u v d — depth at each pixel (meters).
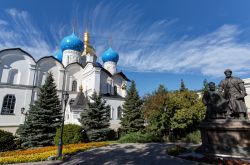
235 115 12.47
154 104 26.17
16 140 21.80
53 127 23.62
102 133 24.69
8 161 11.95
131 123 29.91
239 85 12.57
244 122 11.41
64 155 13.86
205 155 11.48
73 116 31.03
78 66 43.41
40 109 24.08
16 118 32.88
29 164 11.71
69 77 41.72
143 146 17.83
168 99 26.30
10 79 34.59
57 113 25.16
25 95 34.56
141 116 30.42
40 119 23.38
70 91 39.41
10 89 33.50
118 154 13.90
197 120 25.88
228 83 12.88
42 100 24.89
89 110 25.44
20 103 33.81
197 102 27.22
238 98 12.28
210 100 13.02
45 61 38.75
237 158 10.41
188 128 26.48
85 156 13.59
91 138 23.86
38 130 22.62
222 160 9.95
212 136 12.05
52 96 25.80
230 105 12.48
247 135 11.30
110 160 11.94
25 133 22.97
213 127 11.84
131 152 14.57
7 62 34.62
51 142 22.59
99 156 13.38
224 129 11.59
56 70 40.25
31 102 34.75
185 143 20.97
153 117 25.92
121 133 29.16
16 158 12.55
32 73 36.41
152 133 25.22
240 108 12.16
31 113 24.22
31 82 35.88
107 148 17.09
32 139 21.91
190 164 10.01
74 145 18.50
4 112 32.22
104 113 26.50
